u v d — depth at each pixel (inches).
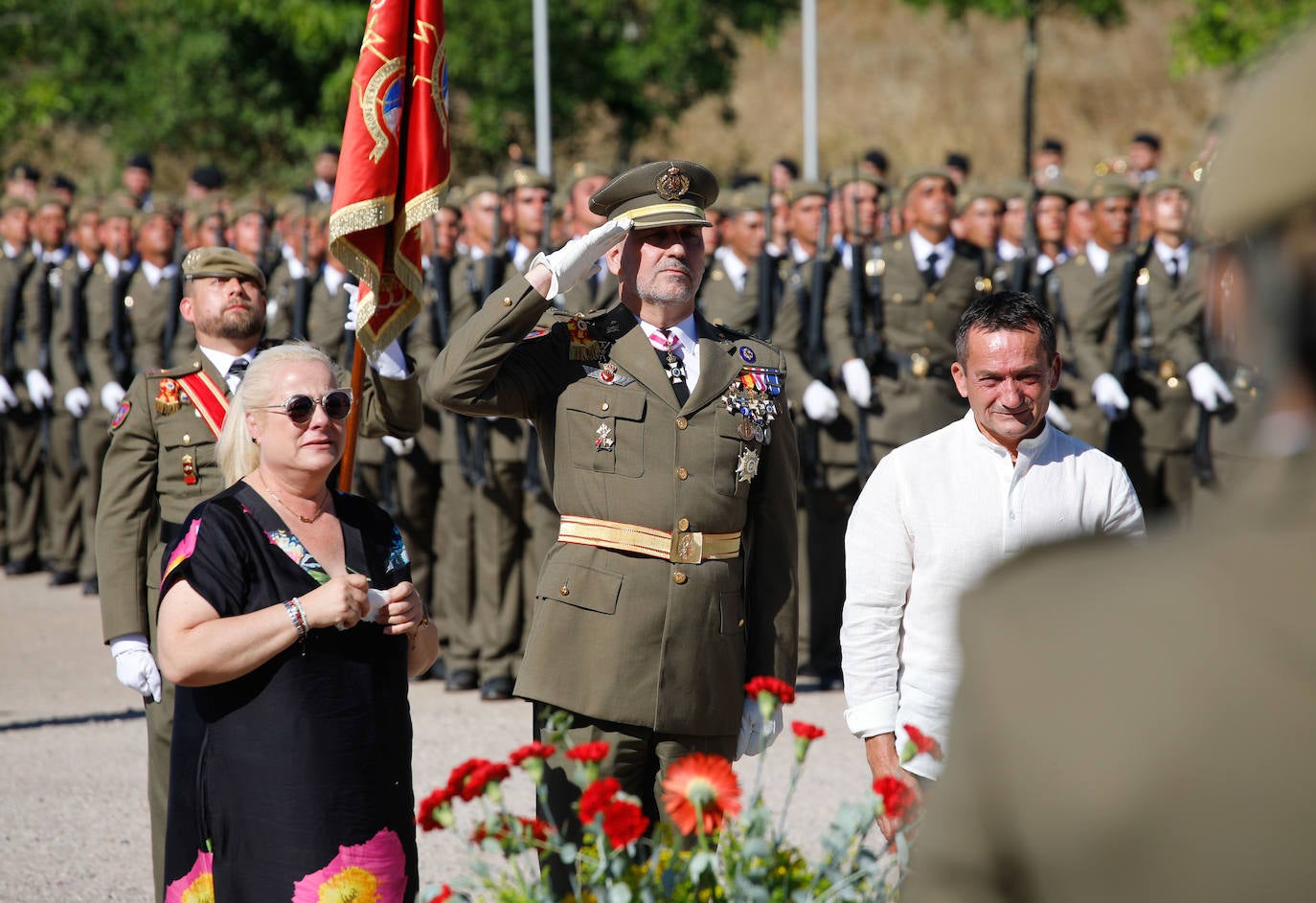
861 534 353.4
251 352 455.5
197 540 322.7
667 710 368.2
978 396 342.0
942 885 100.0
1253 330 97.7
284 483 334.0
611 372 383.9
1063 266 892.6
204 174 1230.3
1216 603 93.5
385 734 324.2
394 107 401.7
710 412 383.2
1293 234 93.8
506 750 651.5
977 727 98.0
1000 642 97.7
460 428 761.6
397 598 325.7
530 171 818.2
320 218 900.0
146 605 441.4
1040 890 94.7
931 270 807.7
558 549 382.9
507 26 1777.8
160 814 422.3
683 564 374.0
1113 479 348.8
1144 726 91.8
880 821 265.4
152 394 442.9
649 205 385.7
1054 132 2682.1
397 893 322.0
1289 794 88.8
